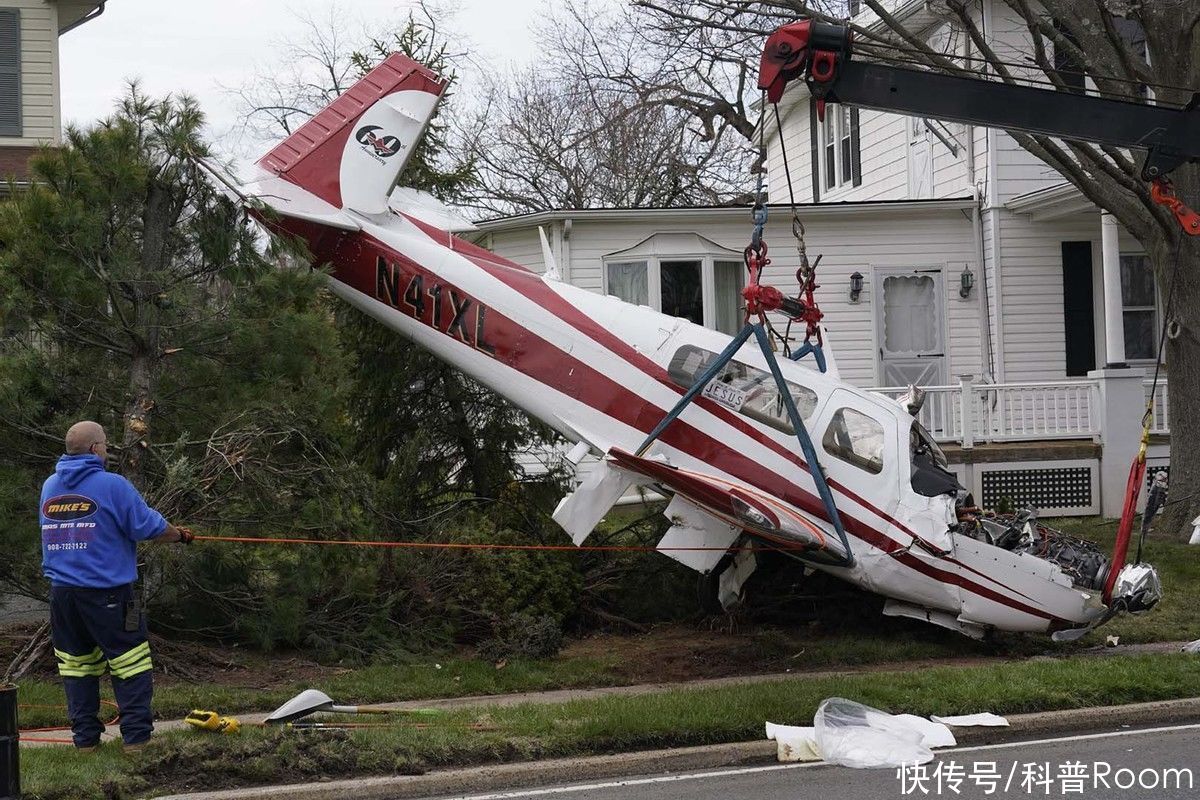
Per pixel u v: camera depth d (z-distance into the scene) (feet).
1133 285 112.37
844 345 108.47
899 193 125.80
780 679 55.26
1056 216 107.14
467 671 57.16
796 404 60.18
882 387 106.52
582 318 63.72
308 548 57.82
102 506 40.19
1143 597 56.49
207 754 39.75
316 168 65.57
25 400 53.98
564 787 39.63
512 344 64.13
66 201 54.65
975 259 110.22
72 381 56.85
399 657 59.82
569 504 59.31
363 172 66.23
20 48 98.99
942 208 109.29
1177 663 52.80
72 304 55.31
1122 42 74.33
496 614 62.85
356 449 74.84
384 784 38.96
